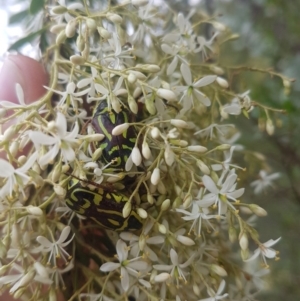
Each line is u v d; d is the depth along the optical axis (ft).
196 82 0.23
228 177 0.21
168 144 0.20
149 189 0.21
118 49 0.23
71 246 0.24
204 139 0.27
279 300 0.45
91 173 0.21
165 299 0.22
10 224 0.21
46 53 0.26
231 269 0.26
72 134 0.18
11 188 0.19
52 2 0.27
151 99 0.21
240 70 0.29
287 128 0.43
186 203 0.21
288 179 0.46
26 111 0.21
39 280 0.21
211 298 0.22
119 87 0.22
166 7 0.33
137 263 0.22
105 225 0.22
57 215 0.23
